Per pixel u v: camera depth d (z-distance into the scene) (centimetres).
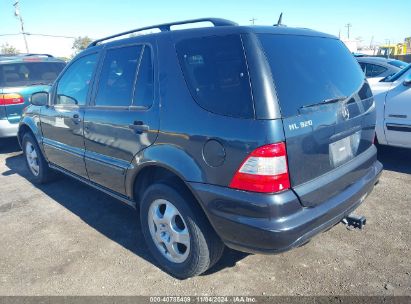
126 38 319
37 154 493
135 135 289
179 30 271
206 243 257
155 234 296
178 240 273
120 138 308
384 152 580
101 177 352
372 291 261
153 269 299
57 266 309
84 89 366
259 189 214
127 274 294
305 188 229
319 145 237
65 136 401
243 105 219
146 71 288
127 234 360
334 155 254
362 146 293
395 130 491
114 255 322
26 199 462
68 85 396
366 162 293
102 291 274
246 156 215
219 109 230
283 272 287
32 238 359
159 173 294
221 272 291
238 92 222
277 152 211
